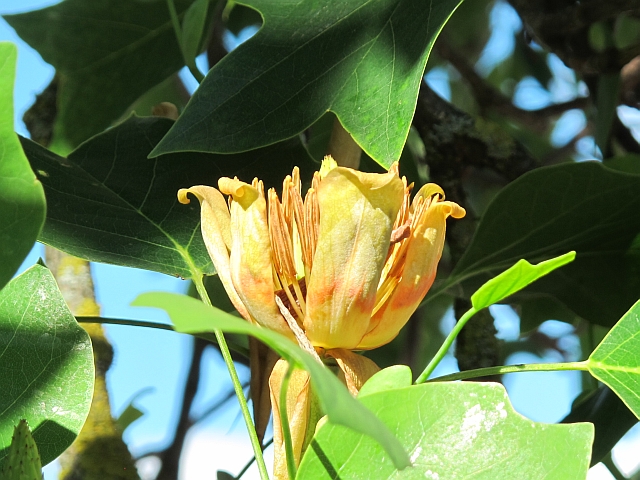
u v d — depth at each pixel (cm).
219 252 26
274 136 28
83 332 28
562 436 22
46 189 32
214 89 29
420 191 26
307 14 30
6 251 21
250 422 25
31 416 27
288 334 24
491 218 34
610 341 27
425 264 25
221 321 19
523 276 23
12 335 28
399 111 27
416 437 23
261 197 25
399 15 28
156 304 19
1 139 21
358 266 24
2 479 23
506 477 22
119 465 34
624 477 36
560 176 33
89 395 28
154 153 28
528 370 26
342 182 24
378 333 25
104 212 32
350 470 23
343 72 28
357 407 19
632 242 35
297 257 26
